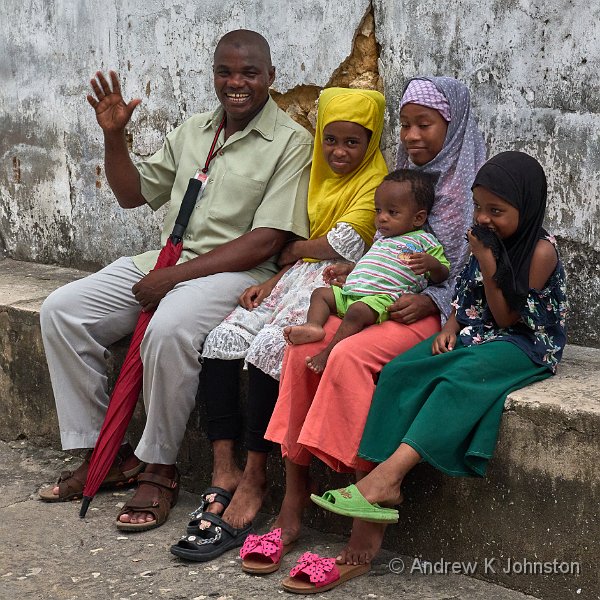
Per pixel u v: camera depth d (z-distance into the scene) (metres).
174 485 3.70
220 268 3.76
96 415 3.93
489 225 3.10
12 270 5.26
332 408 3.14
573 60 3.49
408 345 3.28
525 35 3.59
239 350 3.54
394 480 2.96
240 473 3.62
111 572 3.26
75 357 3.86
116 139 3.95
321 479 3.50
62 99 5.08
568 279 3.65
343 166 3.69
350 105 3.61
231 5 4.36
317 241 3.73
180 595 3.10
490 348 3.11
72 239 5.23
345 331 3.26
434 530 3.24
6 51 5.29
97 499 3.88
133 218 4.92
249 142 3.94
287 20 4.20
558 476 2.96
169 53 4.62
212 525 3.37
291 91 4.28
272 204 3.82
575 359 3.43
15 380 4.54
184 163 4.04
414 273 3.36
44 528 3.61
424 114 3.50
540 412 2.96
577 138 3.53
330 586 3.09
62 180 5.19
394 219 3.42
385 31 3.95
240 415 3.70
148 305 3.75
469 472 3.04
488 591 3.08
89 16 4.88
